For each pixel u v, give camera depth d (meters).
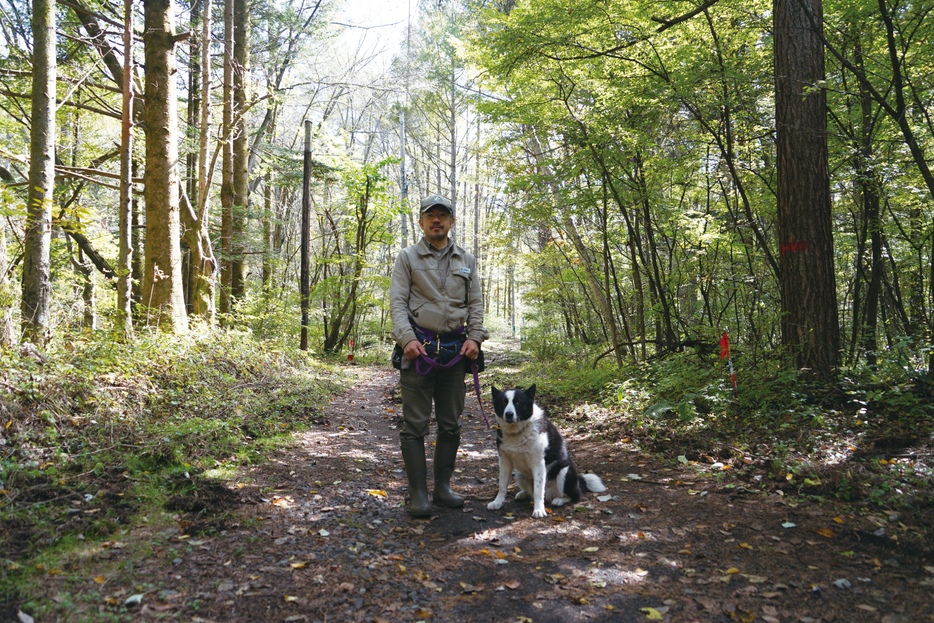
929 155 7.39
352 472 4.56
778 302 7.70
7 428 3.89
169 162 8.34
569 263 12.74
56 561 2.49
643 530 3.24
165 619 2.12
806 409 5.12
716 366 6.89
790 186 5.84
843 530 3.04
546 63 8.62
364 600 2.38
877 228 7.50
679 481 4.21
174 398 5.75
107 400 4.78
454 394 3.73
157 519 3.12
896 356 5.87
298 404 7.39
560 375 10.49
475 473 4.80
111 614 2.09
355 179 18.95
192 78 15.88
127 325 6.79
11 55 10.31
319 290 19.61
